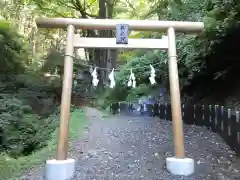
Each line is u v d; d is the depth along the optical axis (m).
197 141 4.29
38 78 8.47
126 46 3.78
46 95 7.18
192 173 3.15
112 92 8.92
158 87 8.12
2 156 4.24
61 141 3.31
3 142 4.61
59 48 11.06
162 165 3.47
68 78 3.55
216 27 4.93
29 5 10.15
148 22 3.81
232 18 4.52
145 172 3.24
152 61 8.48
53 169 3.06
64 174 3.07
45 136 4.98
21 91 6.82
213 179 2.94
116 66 10.29
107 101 8.59
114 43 3.79
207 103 5.53
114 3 10.66
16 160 4.00
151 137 4.79
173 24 3.81
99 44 3.77
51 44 11.39
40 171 3.45
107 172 3.25
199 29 3.82
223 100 5.08
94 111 7.38
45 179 3.10
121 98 8.79
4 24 8.18
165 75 7.77
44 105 6.71
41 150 4.51
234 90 5.04
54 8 10.10
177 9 6.65
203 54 5.74
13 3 10.10
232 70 5.18
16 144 4.67
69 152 4.08
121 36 3.75
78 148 4.26
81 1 10.95
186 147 4.09
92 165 3.50
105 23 3.79
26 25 11.20
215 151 3.81
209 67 5.72
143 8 10.66
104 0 10.00
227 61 5.30
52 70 9.54
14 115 5.13
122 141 4.60
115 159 3.73
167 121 6.16
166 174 3.15
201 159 3.60
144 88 8.31
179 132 3.41
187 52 6.24
